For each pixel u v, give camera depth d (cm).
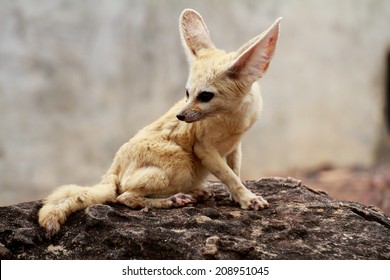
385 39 3061
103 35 2509
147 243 938
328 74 2875
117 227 973
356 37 2956
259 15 2717
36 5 2412
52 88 2444
